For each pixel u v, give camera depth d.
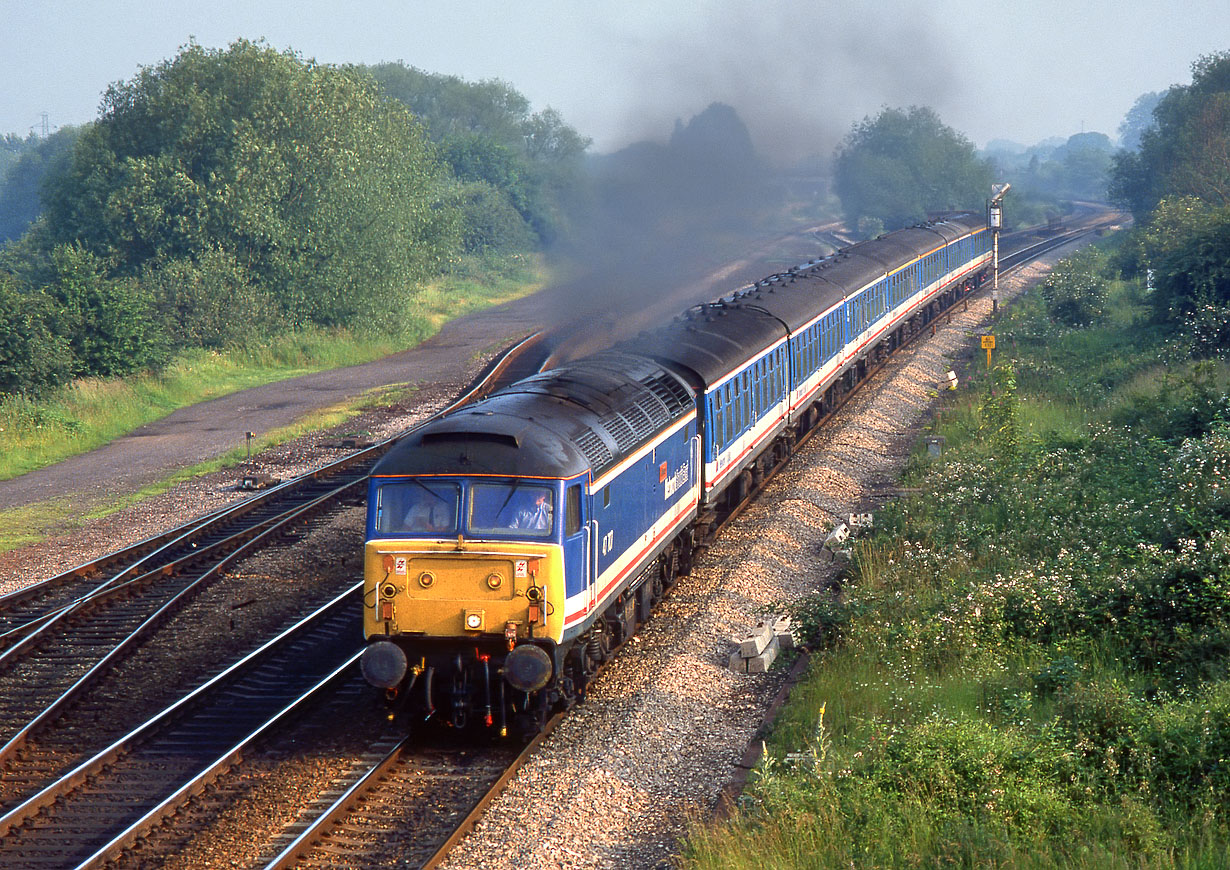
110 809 40.19
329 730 46.44
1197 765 36.38
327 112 163.38
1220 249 124.94
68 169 187.75
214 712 49.06
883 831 33.62
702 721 46.34
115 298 132.62
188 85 162.75
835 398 112.25
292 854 35.38
